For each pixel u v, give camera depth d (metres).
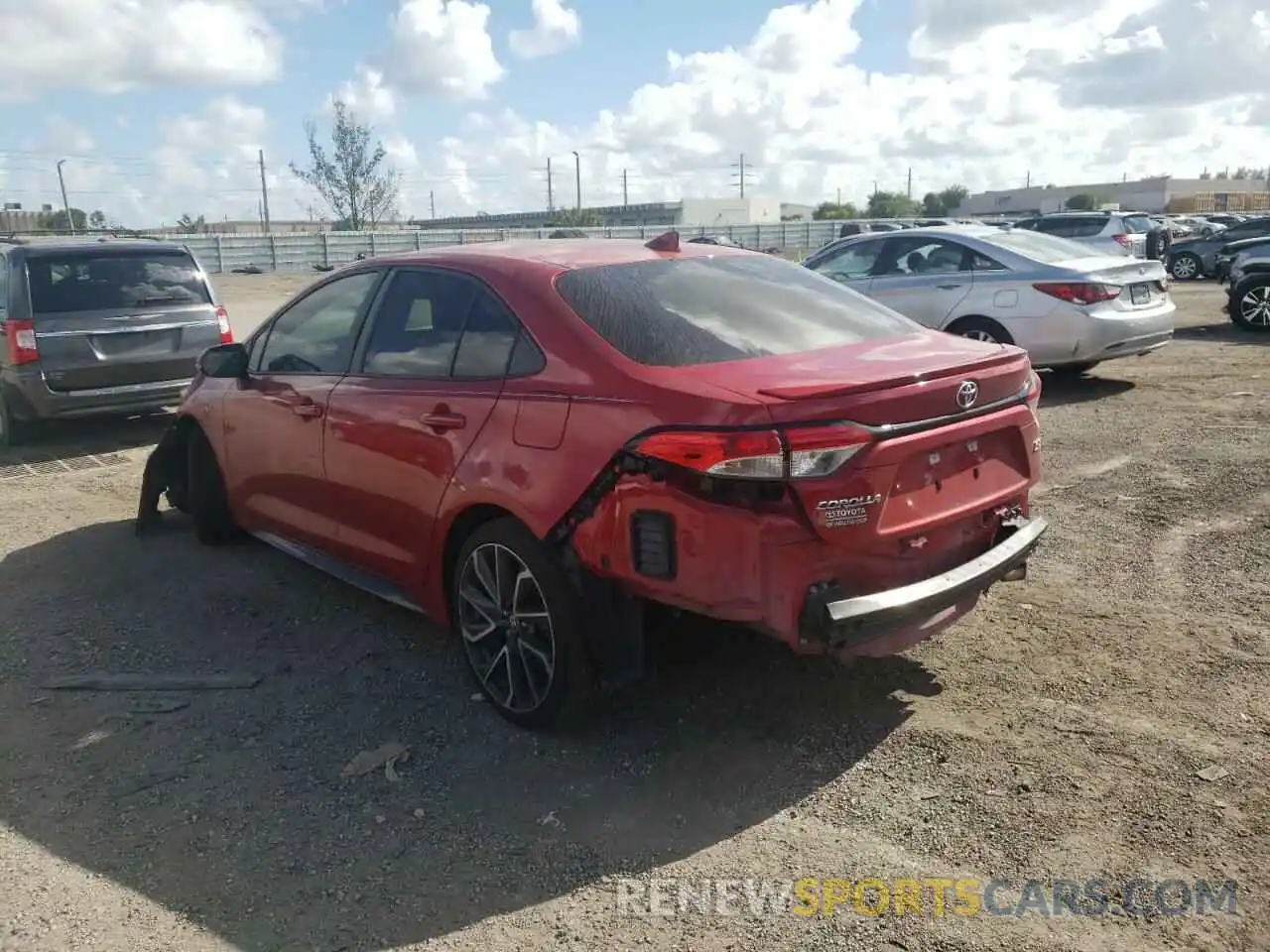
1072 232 23.09
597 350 3.56
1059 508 6.21
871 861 3.05
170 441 6.05
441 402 4.00
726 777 3.51
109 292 8.95
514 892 2.97
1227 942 2.67
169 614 5.10
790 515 3.12
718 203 96.81
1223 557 5.28
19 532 6.50
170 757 3.76
